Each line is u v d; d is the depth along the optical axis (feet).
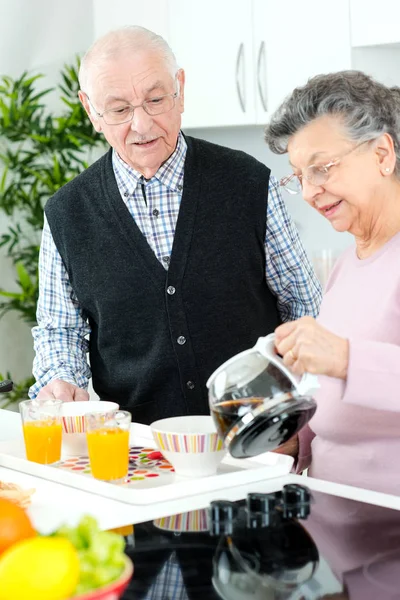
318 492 5.35
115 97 7.50
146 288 8.04
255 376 4.93
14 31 14.75
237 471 5.88
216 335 8.09
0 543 3.39
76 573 2.99
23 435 6.66
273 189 8.27
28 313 14.48
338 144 5.56
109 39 7.63
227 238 8.08
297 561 4.21
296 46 11.82
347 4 11.18
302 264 8.37
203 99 13.12
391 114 5.55
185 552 4.37
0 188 14.62
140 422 8.26
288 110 5.67
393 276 5.75
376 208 5.76
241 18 12.44
